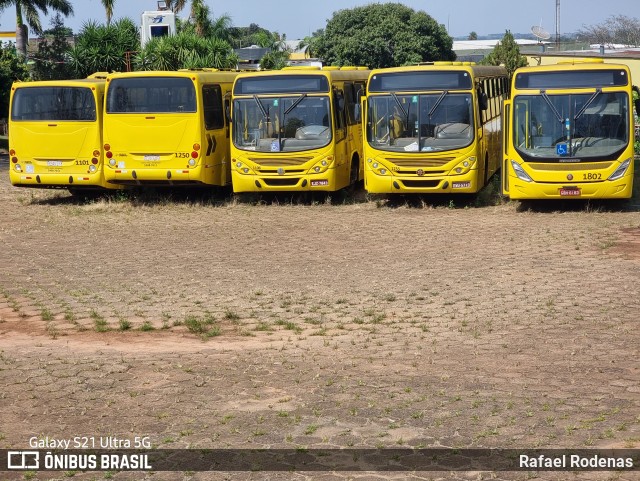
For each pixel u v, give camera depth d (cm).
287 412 766
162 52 4097
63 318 1158
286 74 2197
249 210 2178
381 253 1562
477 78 2178
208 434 722
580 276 1317
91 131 2284
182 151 2220
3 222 2077
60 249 1691
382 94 2116
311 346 991
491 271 1375
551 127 1953
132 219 2077
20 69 4781
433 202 2198
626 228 1745
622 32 6869
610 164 1920
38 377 888
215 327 1088
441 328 1052
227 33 5541
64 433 733
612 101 1928
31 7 5822
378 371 883
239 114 2217
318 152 2172
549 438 691
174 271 1449
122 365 922
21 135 2312
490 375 859
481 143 2147
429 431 714
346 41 8088
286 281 1348
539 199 2045
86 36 4234
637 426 709
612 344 953
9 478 647
